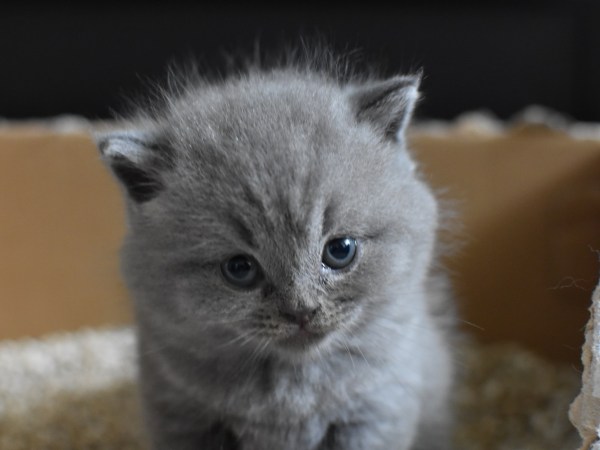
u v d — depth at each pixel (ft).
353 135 0.61
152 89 0.85
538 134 1.01
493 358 1.02
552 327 1.01
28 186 1.07
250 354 0.63
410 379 0.68
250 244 0.57
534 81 1.57
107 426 0.89
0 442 0.86
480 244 1.03
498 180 1.01
